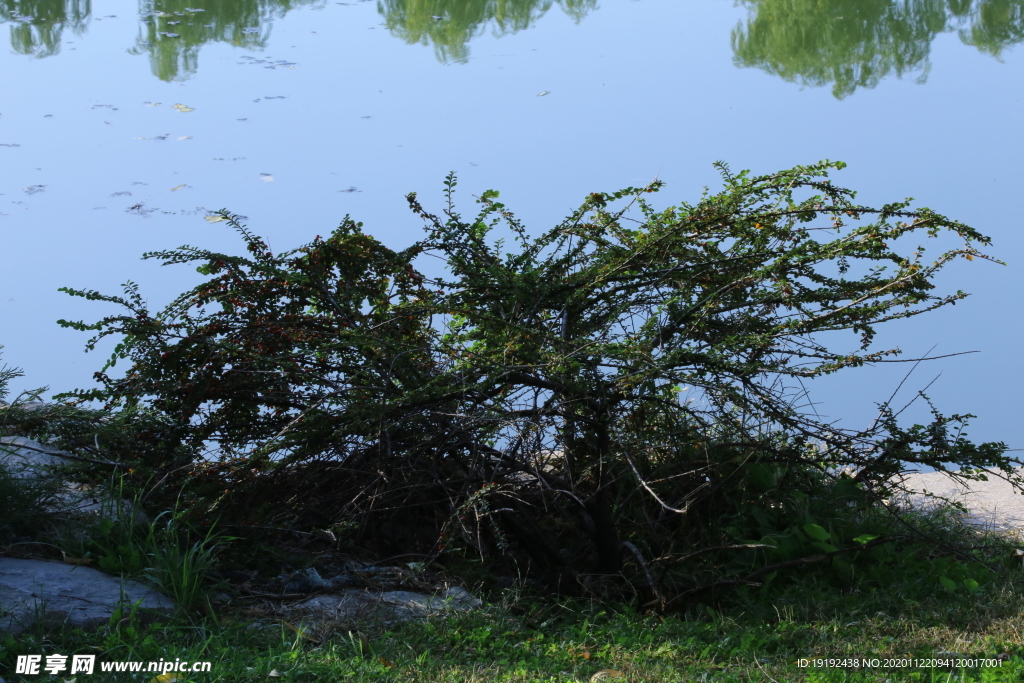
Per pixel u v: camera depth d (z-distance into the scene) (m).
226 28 14.83
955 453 4.59
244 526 4.38
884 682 3.35
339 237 5.22
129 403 4.98
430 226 5.22
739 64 14.12
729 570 4.68
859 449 4.70
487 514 4.36
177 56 13.30
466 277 5.14
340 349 4.78
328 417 4.45
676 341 4.55
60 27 14.75
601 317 5.01
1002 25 16.06
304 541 4.56
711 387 4.20
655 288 4.94
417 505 4.71
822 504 5.01
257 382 4.76
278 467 4.48
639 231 5.19
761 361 4.44
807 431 4.62
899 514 5.34
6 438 4.86
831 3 16.31
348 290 5.12
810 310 4.66
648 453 4.83
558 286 4.93
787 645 3.90
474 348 5.02
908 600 4.30
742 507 4.99
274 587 4.17
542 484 4.59
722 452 4.92
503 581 4.60
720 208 4.92
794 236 4.95
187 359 4.86
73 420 4.89
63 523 4.20
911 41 15.45
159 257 5.02
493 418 4.32
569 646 3.77
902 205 4.71
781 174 4.92
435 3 16.33
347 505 4.58
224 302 5.00
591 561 4.80
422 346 4.66
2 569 3.73
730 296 4.76
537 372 4.42
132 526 3.99
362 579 4.32
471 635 3.77
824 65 14.41
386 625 3.87
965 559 4.84
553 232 5.18
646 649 3.72
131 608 3.59
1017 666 3.41
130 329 4.79
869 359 4.08
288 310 5.15
